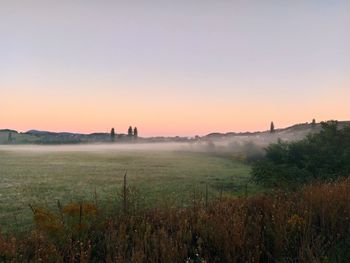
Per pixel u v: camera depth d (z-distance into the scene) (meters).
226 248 4.96
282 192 8.84
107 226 6.44
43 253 5.06
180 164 48.03
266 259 5.17
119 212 7.23
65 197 18.83
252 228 5.86
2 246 5.24
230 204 7.56
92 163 49.72
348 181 10.80
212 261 4.95
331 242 5.30
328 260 4.65
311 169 15.89
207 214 6.54
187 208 7.52
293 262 4.83
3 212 14.15
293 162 17.03
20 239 6.02
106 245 5.52
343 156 16.03
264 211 7.00
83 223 6.20
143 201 10.78
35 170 37.53
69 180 27.92
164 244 5.02
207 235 5.68
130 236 5.86
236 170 38.50
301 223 5.70
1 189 22.48
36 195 19.80
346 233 5.55
